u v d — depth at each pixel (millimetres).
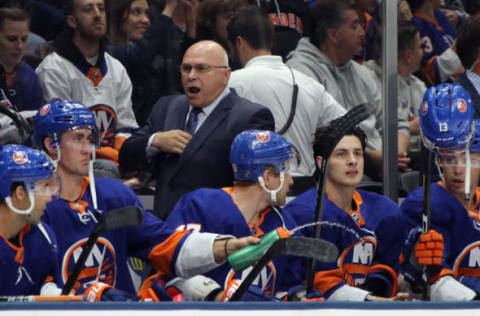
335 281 10297
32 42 13164
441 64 15273
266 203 9844
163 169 11859
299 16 13680
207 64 11688
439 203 10812
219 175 11586
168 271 9516
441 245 9758
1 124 12062
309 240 7598
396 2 14102
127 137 13617
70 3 13258
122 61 13641
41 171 8711
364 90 13898
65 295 8391
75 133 9414
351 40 13695
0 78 12859
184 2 13492
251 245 8797
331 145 9695
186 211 9742
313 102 12969
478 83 13344
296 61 13539
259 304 7031
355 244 10656
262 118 11695
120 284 9773
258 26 12930
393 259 10984
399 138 14273
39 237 9047
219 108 11773
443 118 9695
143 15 13547
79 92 13383
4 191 8641
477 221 10891
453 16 15680
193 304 6953
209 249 9180
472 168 10734
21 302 6812
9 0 13000
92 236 8258
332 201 10672
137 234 9672
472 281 10688
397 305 7176
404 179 13969
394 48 14070
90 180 9586
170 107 12289
